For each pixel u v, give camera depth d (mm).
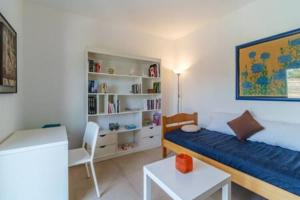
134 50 3291
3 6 1509
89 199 1705
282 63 2045
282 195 1286
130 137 3357
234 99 2623
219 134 2443
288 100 2000
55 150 1420
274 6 2121
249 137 2139
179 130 2711
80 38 2730
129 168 2402
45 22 2453
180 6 2449
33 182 1341
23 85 2311
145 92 3457
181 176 1360
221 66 2811
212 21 2934
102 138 2693
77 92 2723
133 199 1710
